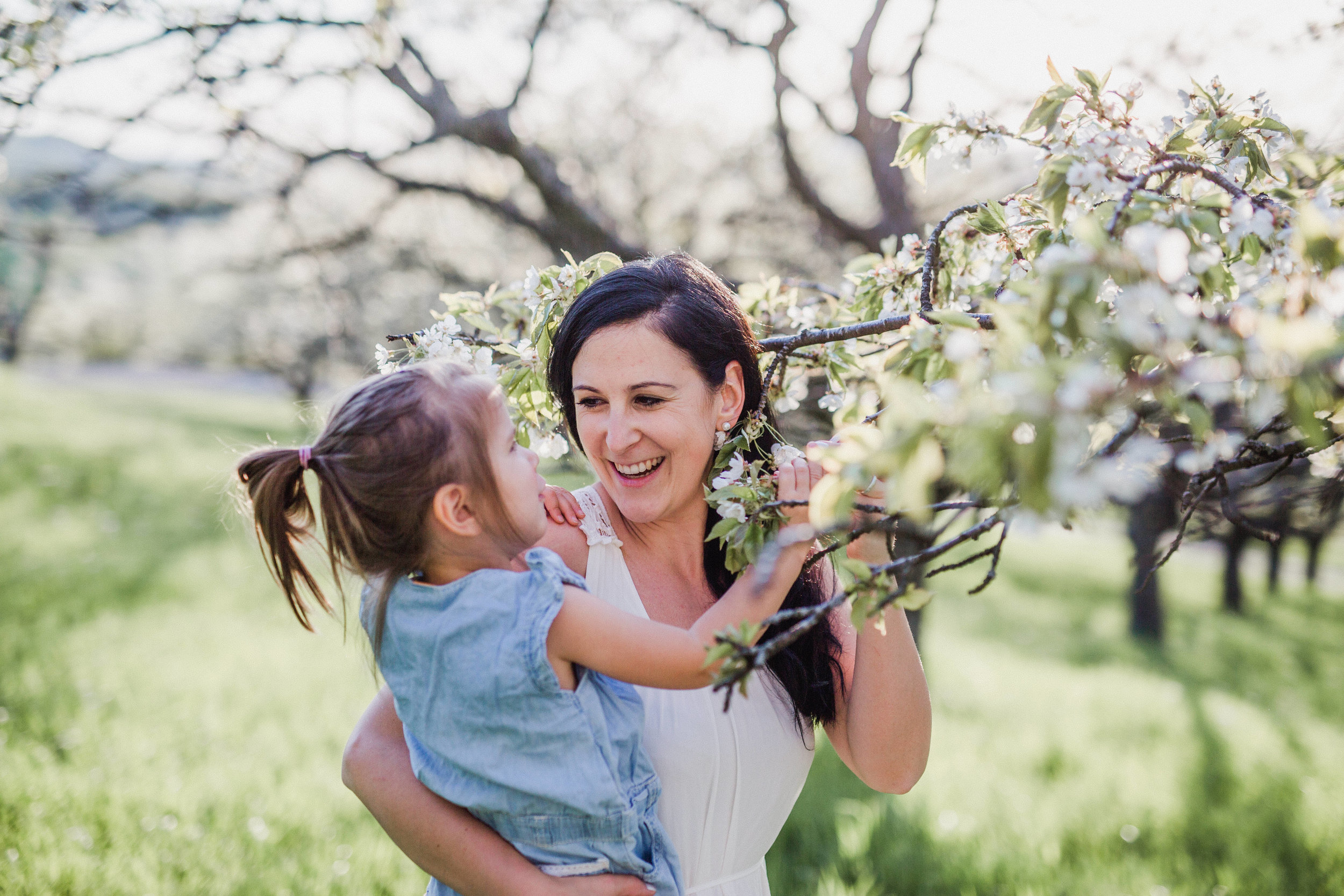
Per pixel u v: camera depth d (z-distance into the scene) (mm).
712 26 4293
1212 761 5438
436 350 1572
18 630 5996
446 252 4977
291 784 3992
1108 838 4121
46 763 3867
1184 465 817
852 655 1587
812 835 3910
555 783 1219
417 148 3936
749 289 1920
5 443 12945
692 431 1379
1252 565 17109
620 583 1446
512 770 1224
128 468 12875
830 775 4629
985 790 4645
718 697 1412
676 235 5137
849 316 1798
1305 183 1240
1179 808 4535
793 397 1759
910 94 3807
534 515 1371
